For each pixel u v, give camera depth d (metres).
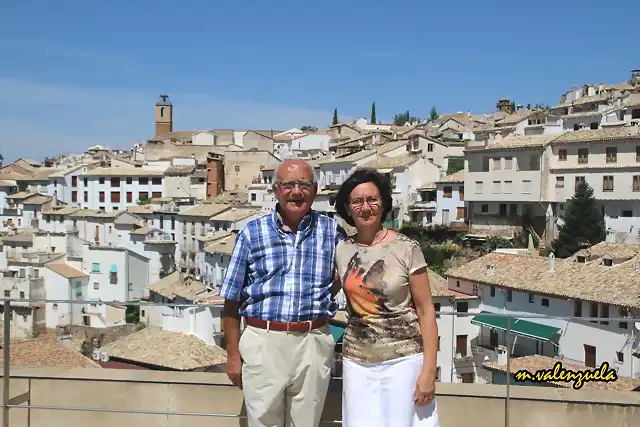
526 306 37.25
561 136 58.34
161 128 138.75
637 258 36.72
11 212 94.69
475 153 62.09
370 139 93.25
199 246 66.00
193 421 7.81
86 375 8.09
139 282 65.12
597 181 54.88
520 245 57.16
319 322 6.30
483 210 62.06
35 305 54.06
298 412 6.31
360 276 5.98
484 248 58.31
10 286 61.47
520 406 7.54
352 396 6.06
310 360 6.22
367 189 5.95
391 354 5.95
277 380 6.14
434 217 66.69
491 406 7.57
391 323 5.97
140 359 26.09
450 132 92.75
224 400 7.81
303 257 6.17
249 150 94.62
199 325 27.61
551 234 57.03
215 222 68.88
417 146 76.25
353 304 6.05
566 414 7.48
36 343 27.97
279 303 6.13
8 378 7.64
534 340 24.81
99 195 96.31
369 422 6.00
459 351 15.01
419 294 5.95
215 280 60.00
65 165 121.50
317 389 6.30
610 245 42.38
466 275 41.12
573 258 43.72
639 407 7.36
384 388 5.98
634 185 52.94
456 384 7.95
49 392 8.03
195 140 123.06
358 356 6.02
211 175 94.38
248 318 6.29
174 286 51.91
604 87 89.44
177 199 85.06
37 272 62.78
